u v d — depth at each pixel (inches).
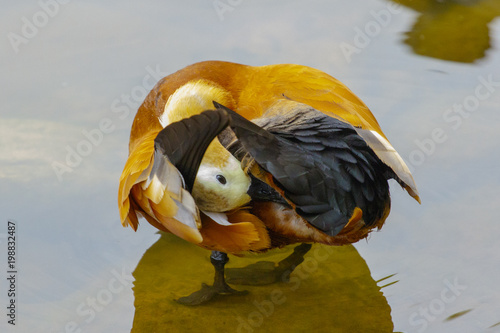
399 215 310.8
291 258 296.8
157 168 225.3
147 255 293.0
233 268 290.7
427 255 285.9
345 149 234.4
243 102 277.0
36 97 371.2
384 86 386.0
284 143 229.0
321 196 224.1
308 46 406.6
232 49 401.1
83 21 421.7
